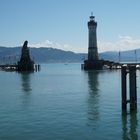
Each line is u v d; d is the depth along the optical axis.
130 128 29.84
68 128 29.98
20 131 29.19
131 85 36.00
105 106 42.03
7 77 116.06
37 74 138.88
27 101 48.31
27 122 32.81
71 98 51.16
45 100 49.19
